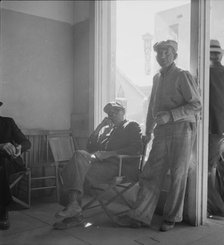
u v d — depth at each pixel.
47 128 4.27
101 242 2.64
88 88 4.28
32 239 2.69
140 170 3.18
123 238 2.73
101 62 4.22
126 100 4.13
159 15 3.85
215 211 3.41
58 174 3.92
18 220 3.16
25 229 2.92
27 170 3.51
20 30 4.02
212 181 3.42
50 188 4.05
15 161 3.26
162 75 3.06
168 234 2.84
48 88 4.27
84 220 3.15
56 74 4.35
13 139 3.34
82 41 4.39
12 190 3.80
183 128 2.88
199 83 3.04
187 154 2.89
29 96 4.11
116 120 3.42
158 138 2.99
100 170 3.11
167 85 2.97
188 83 2.84
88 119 4.23
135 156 3.11
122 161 3.16
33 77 4.14
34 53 4.14
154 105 3.09
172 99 2.95
